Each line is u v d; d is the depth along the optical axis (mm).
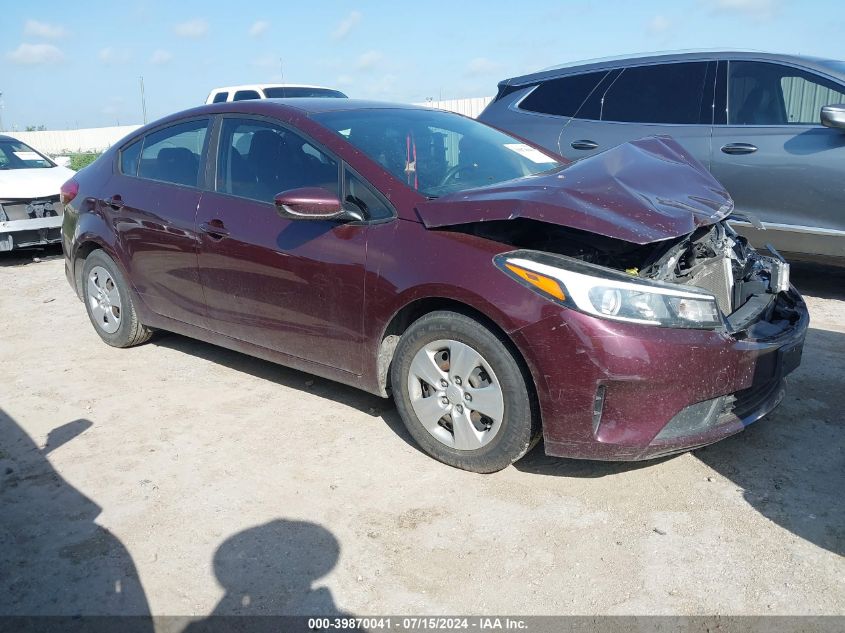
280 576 2609
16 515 3027
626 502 3006
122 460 3469
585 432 2877
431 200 3301
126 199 4637
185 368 4676
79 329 5637
